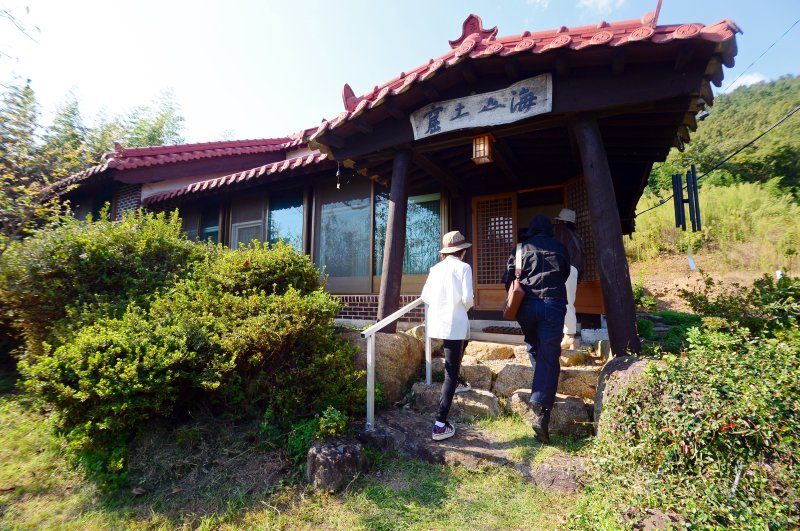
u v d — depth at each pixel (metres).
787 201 16.56
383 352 3.94
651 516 1.81
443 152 5.08
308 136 5.18
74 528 2.34
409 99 4.12
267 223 7.77
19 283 4.03
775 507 1.54
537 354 3.03
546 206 6.64
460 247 3.42
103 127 12.70
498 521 2.24
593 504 2.08
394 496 2.50
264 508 2.44
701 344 2.47
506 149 4.78
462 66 3.65
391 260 4.51
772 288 3.81
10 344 5.11
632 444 2.15
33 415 3.73
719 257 14.64
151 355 2.86
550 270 3.12
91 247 4.31
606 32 3.03
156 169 8.91
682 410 1.94
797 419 1.66
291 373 3.27
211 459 2.88
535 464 2.63
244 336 3.17
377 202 6.60
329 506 2.44
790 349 1.99
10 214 5.20
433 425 3.36
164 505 2.50
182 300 3.66
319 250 7.05
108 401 2.72
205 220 8.89
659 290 13.47
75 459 2.83
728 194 17.48
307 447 2.84
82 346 2.81
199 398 3.34
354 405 3.46
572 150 4.59
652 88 3.17
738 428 1.75
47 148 6.64
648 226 17.20
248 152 10.70
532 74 3.59
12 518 2.45
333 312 3.57
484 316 6.04
